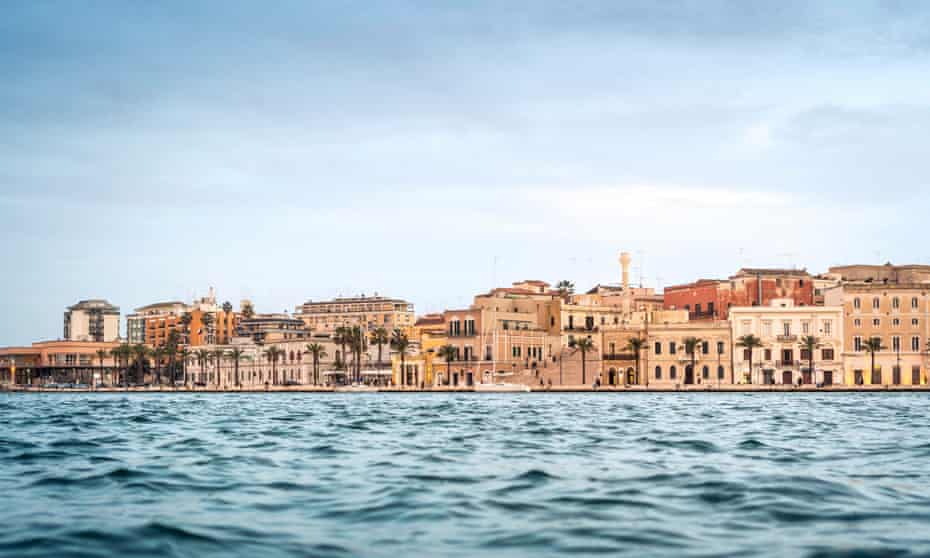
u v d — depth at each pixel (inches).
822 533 1152.2
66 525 1214.9
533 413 3956.7
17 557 1046.4
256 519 1259.2
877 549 1062.4
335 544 1107.3
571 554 1055.6
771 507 1318.9
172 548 1089.4
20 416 4003.4
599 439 2479.1
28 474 1734.7
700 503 1363.2
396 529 1190.3
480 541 1121.4
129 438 2603.3
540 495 1443.2
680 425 3085.6
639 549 1075.3
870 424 3120.1
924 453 2069.4
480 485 1551.4
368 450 2181.3
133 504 1390.3
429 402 5615.2
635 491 1476.4
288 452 2143.2
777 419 3437.5
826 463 1865.2
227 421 3467.0
